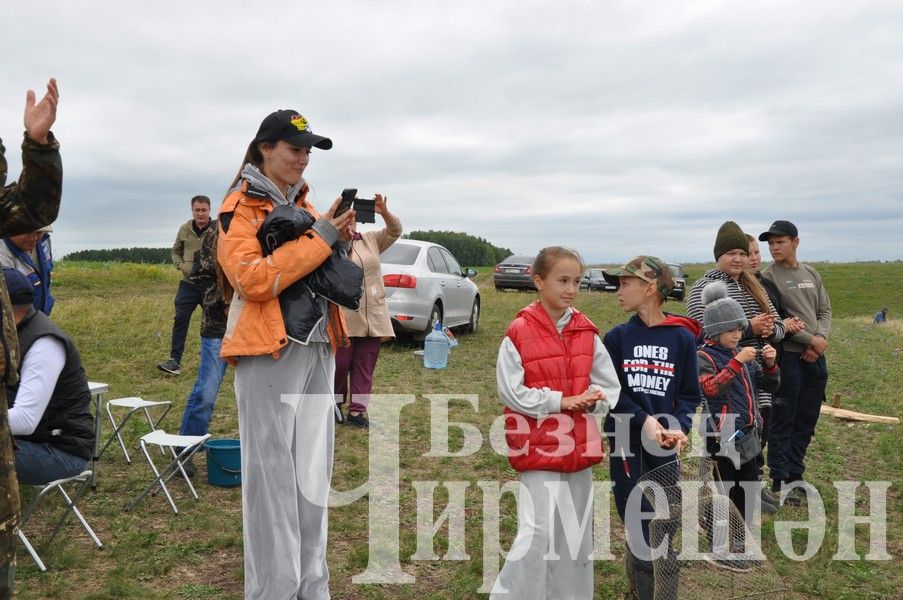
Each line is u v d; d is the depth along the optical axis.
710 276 5.19
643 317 3.81
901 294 61.41
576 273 3.41
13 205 2.50
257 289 3.10
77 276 23.08
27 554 4.11
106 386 5.45
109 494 5.12
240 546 4.41
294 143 3.29
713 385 4.20
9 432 2.41
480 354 12.12
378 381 9.53
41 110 2.44
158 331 11.91
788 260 5.95
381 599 3.88
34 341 4.09
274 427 3.25
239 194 3.28
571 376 3.40
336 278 3.27
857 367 14.02
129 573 3.96
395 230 3.87
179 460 5.07
